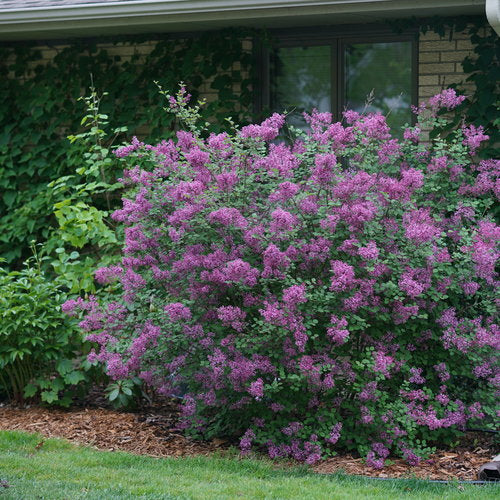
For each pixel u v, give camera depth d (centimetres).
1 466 621
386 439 665
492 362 692
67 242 1012
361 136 727
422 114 798
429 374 705
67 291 959
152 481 589
